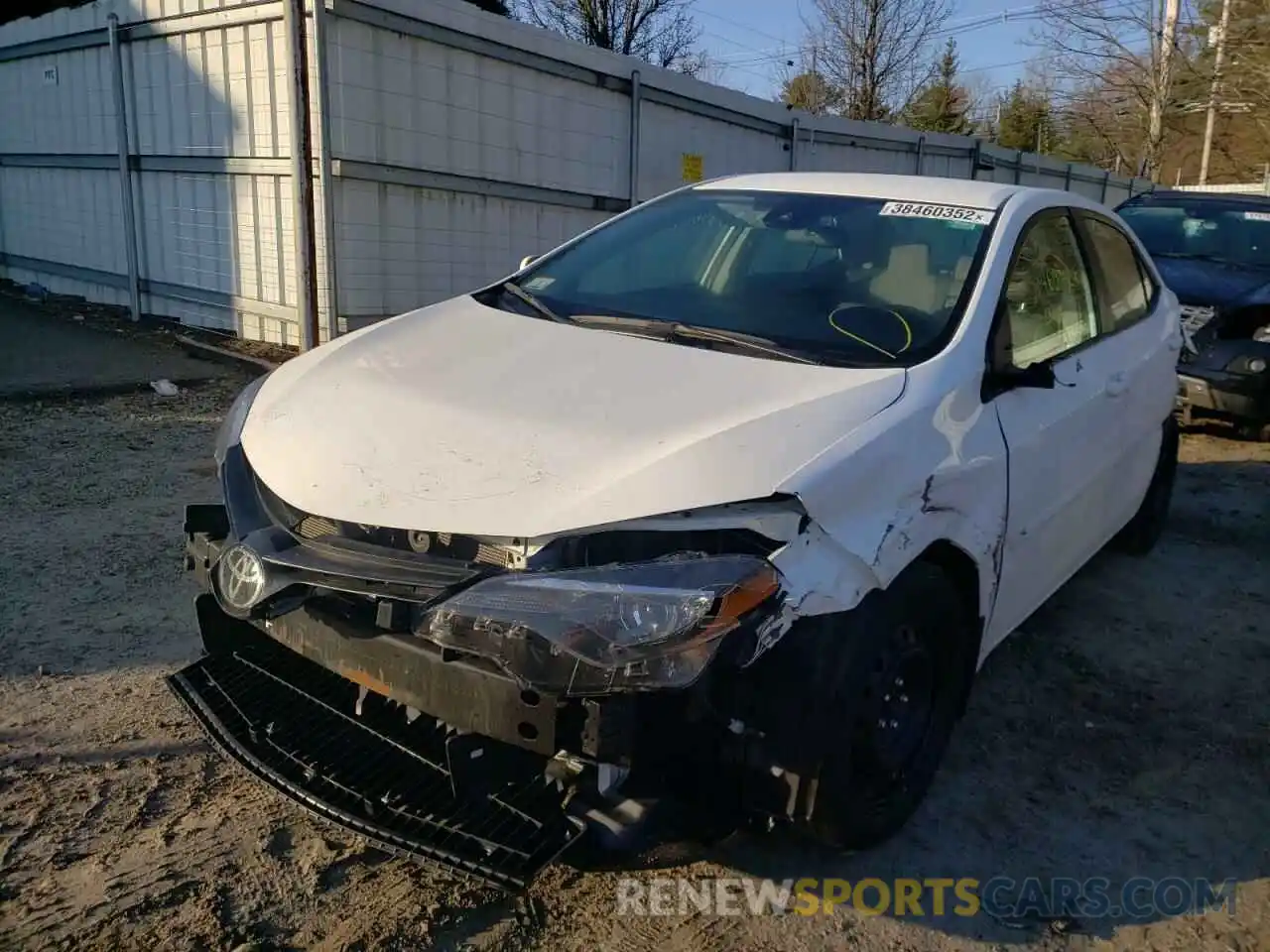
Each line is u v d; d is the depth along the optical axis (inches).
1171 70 1019.3
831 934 105.9
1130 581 209.6
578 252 161.5
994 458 122.7
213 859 109.5
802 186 162.9
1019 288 141.5
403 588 94.7
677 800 97.6
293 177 317.7
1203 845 124.4
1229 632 186.9
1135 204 388.8
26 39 451.2
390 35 349.4
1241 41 975.6
